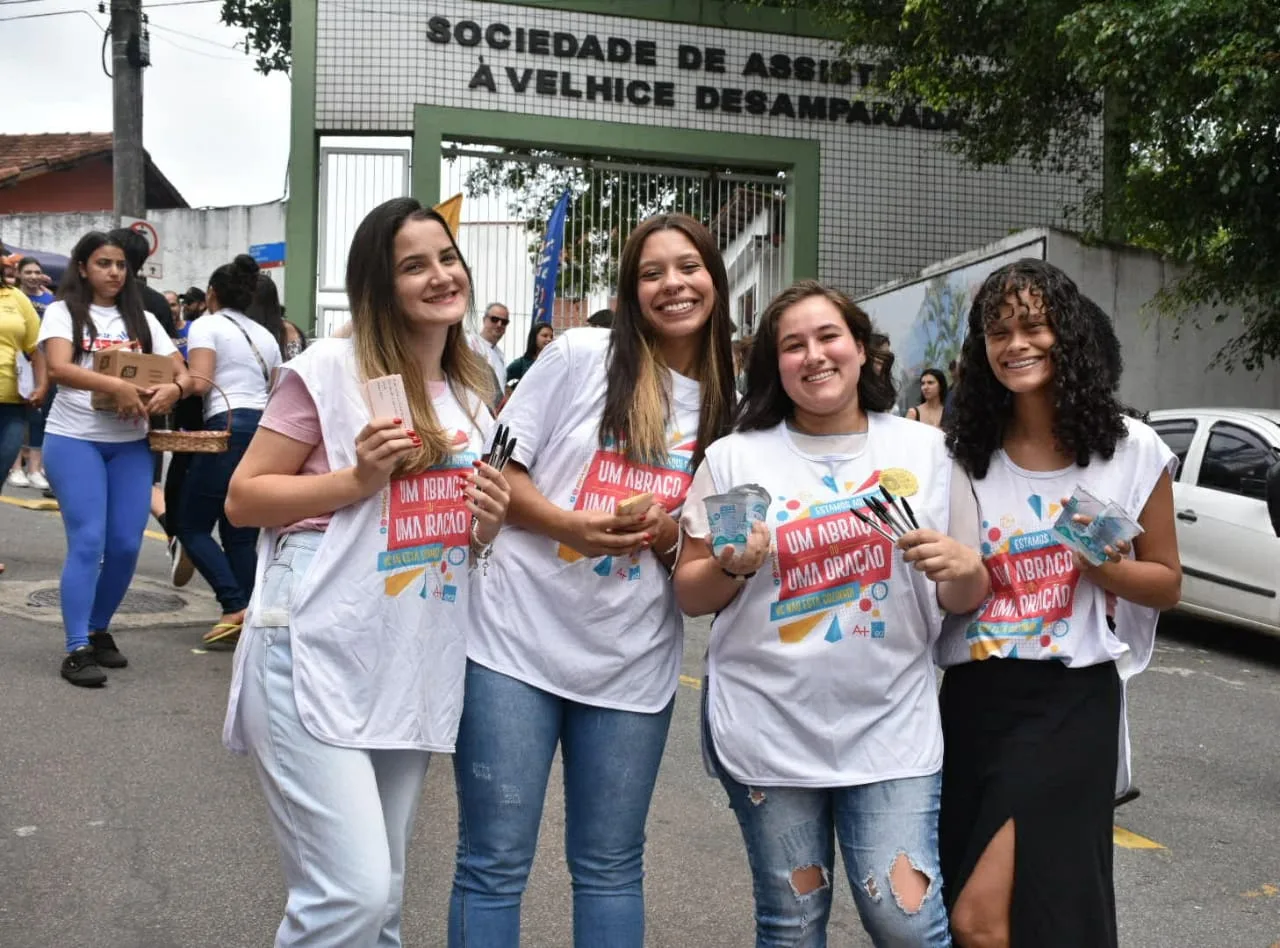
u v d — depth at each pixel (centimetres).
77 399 542
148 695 532
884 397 269
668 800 449
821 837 256
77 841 381
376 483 235
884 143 1327
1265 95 748
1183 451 822
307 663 233
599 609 268
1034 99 1116
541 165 1285
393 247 247
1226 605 767
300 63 1230
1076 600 257
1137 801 485
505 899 264
